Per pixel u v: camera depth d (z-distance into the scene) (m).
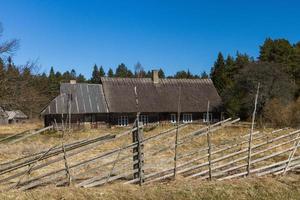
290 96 41.97
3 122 69.19
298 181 11.45
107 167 12.99
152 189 10.22
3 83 31.17
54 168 13.04
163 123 48.53
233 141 13.47
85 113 45.00
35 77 33.72
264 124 34.09
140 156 10.72
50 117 43.81
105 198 9.56
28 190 9.82
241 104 45.09
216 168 11.52
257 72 42.69
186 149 17.66
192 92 51.50
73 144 10.41
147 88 50.34
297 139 12.86
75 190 9.83
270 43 70.06
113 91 48.31
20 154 16.72
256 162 12.78
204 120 50.28
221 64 79.88
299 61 66.88
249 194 10.28
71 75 126.44
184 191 10.10
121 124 47.00
